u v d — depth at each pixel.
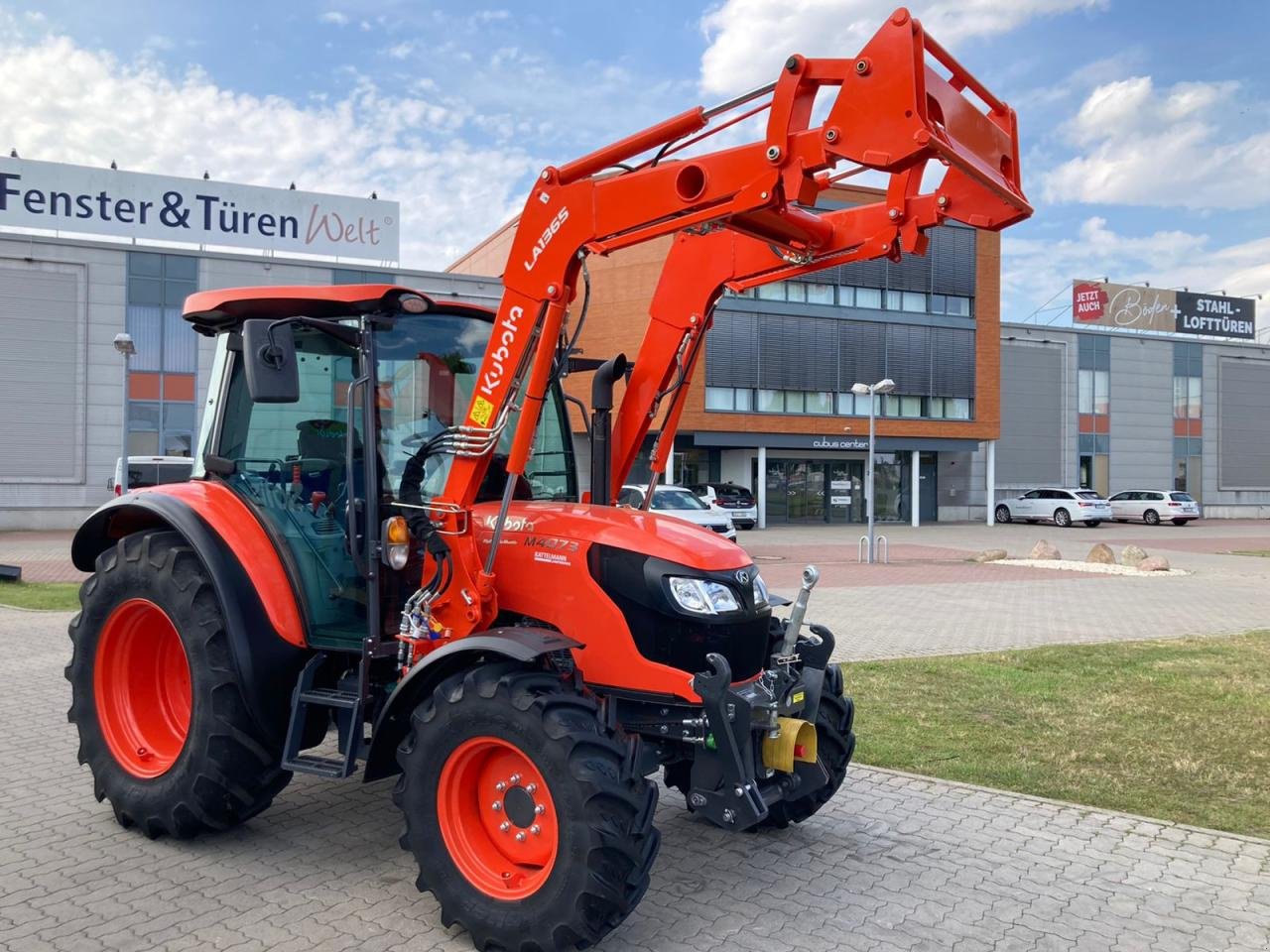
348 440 4.29
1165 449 46.06
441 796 3.71
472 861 3.70
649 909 3.98
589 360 5.15
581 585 3.99
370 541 4.21
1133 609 13.99
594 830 3.34
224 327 5.02
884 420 36.84
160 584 4.55
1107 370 44.97
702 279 4.73
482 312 4.75
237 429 4.84
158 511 4.56
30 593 13.85
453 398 4.63
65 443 28.38
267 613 4.34
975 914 3.98
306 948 3.58
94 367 28.52
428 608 4.11
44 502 28.20
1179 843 4.82
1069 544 28.20
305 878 4.23
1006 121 3.98
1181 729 6.98
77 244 28.16
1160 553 24.92
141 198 30.36
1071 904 4.11
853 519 39.44
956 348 38.09
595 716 3.60
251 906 3.93
